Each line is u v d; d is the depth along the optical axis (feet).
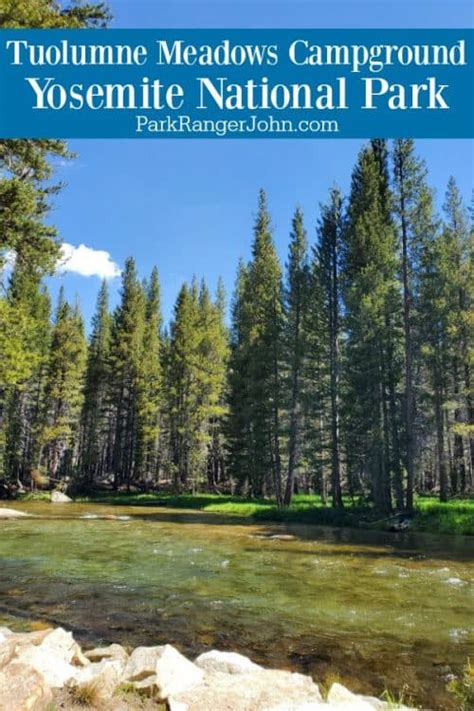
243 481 130.82
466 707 15.33
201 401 149.48
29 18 43.86
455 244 105.50
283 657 19.63
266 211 141.79
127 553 43.09
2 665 14.10
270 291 128.57
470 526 61.21
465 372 100.58
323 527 69.46
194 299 191.72
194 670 15.57
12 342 84.02
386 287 91.20
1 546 46.14
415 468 101.35
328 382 105.29
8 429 141.59
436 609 26.04
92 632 22.17
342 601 27.61
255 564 38.42
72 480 156.87
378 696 16.37
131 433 166.81
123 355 165.17
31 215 48.24
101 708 12.69
